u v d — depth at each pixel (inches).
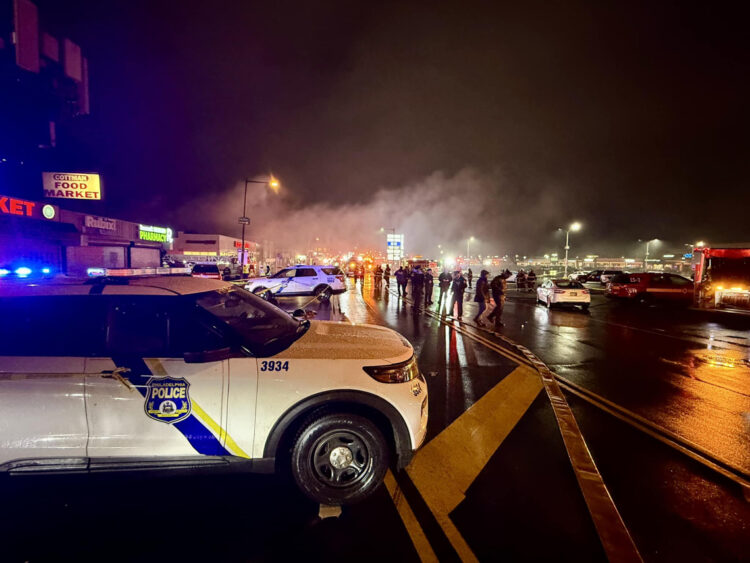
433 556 92.1
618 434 160.2
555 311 596.1
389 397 112.7
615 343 349.7
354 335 137.9
